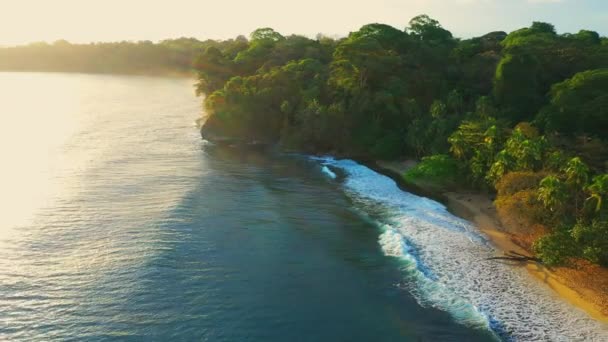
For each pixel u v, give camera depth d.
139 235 49.72
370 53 99.69
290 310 37.75
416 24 135.25
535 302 39.41
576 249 43.72
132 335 33.94
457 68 110.75
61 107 151.38
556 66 102.12
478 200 66.44
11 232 49.78
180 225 52.78
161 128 116.12
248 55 133.50
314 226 54.75
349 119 95.38
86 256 44.94
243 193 65.31
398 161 88.38
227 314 36.84
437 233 53.69
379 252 48.34
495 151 68.75
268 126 105.06
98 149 90.62
